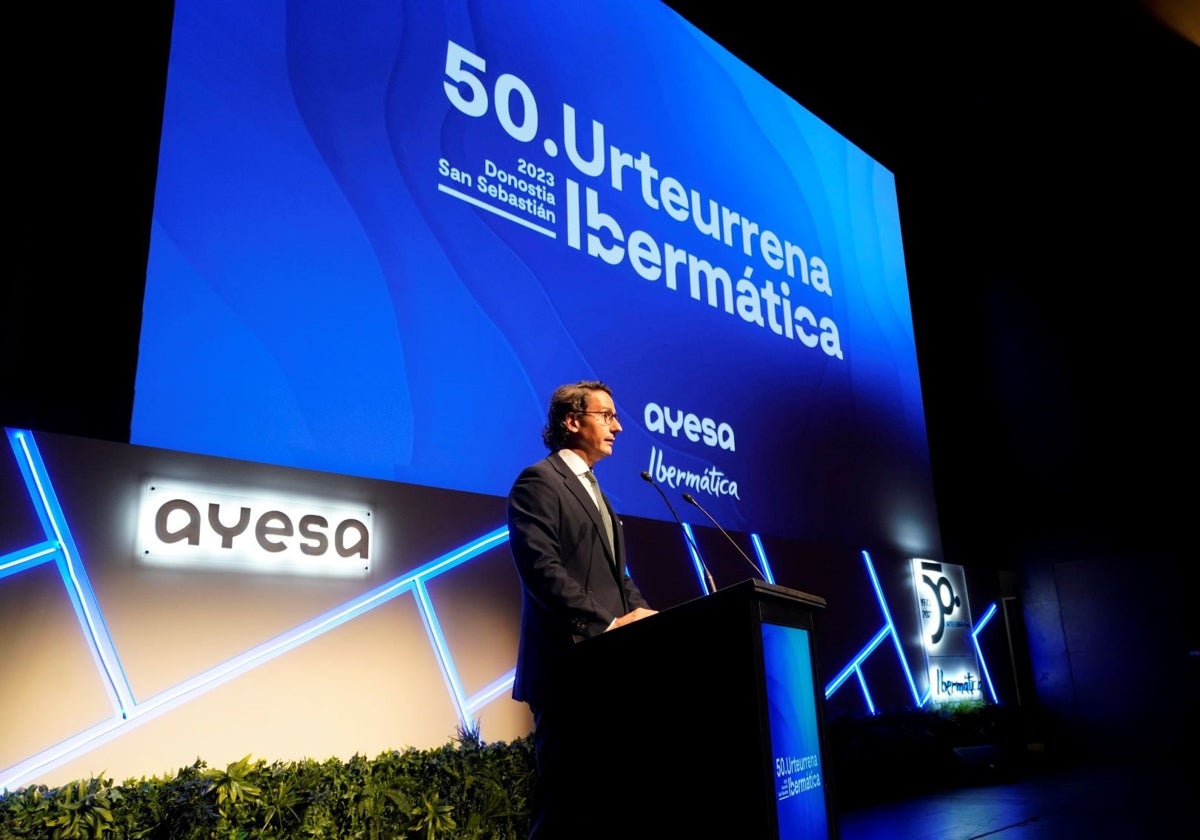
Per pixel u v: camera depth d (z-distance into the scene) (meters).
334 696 3.64
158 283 3.60
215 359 3.67
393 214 4.39
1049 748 7.79
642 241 5.60
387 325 4.23
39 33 3.84
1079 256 8.84
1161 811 4.82
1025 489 8.84
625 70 5.88
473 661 4.11
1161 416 8.12
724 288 6.07
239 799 2.80
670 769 1.65
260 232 3.94
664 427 5.36
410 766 3.40
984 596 8.13
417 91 4.66
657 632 1.73
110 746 3.08
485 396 4.50
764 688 1.58
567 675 1.85
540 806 1.86
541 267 4.95
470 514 4.28
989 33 7.61
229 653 3.41
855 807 5.47
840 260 7.19
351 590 3.80
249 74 4.09
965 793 5.90
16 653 2.97
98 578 3.18
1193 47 7.70
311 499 3.78
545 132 5.23
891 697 6.41
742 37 7.51
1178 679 7.68
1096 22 7.43
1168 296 8.25
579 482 2.16
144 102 4.05
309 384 3.91
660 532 5.12
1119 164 8.68
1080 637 8.27
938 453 8.59
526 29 5.31
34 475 3.14
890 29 7.62
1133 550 8.10
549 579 1.90
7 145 3.65
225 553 3.49
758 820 1.50
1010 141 8.92
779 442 6.08
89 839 2.51
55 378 3.53
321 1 4.43
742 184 6.51
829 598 6.12
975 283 9.38
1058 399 8.76
